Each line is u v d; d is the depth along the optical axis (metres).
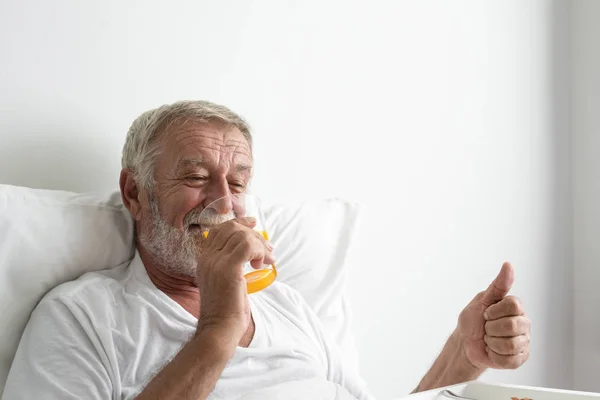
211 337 1.05
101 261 1.32
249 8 1.75
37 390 1.11
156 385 1.04
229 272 1.06
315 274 1.62
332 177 1.91
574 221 2.72
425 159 2.16
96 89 1.49
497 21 2.43
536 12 2.59
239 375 1.24
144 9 1.57
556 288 2.64
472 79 2.33
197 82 1.65
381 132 2.04
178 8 1.62
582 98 2.70
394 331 2.05
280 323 1.39
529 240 2.53
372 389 1.99
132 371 1.18
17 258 1.21
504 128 2.44
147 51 1.57
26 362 1.14
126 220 1.37
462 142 2.29
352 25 1.98
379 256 2.02
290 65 1.83
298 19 1.85
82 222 1.30
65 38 1.44
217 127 1.33
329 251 1.66
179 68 1.62
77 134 1.46
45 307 1.19
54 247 1.25
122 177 1.37
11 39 1.37
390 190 2.06
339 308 1.64
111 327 1.19
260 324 1.32
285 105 1.82
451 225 2.24
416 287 2.12
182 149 1.30
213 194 1.30
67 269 1.27
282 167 1.81
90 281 1.25
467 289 2.28
